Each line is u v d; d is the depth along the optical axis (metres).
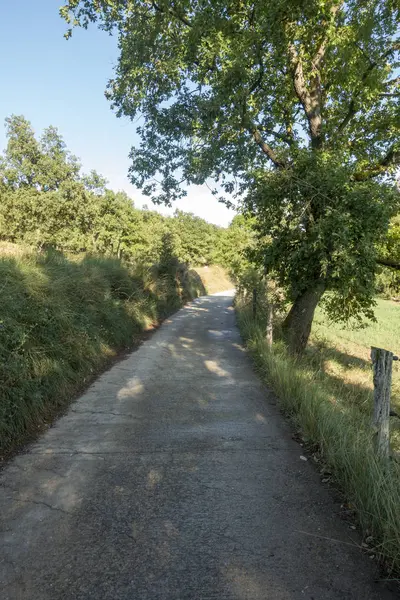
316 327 18.47
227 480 3.50
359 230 7.52
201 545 2.60
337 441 3.86
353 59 9.09
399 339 16.64
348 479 3.36
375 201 7.61
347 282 8.26
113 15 10.41
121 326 10.11
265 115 11.63
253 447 4.22
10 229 32.31
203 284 42.41
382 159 11.06
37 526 2.79
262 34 8.21
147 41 9.80
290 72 10.37
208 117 9.07
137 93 10.96
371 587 2.26
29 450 4.08
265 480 3.50
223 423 4.94
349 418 4.68
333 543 2.65
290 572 2.37
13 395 4.40
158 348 9.97
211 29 8.53
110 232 38.34
